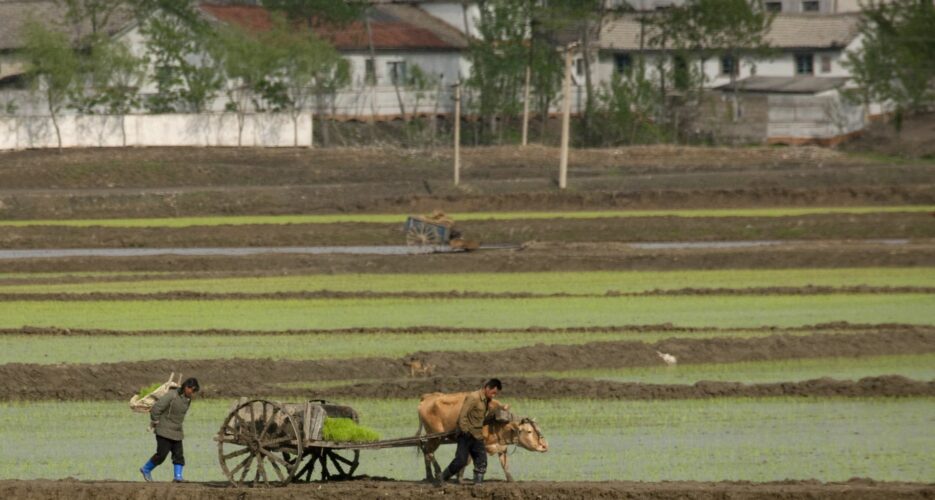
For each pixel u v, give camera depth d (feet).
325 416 168.55
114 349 285.84
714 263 428.97
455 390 238.27
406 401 233.35
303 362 259.80
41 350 285.64
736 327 306.55
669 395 236.02
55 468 187.52
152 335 305.32
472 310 341.62
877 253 431.43
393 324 317.01
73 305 354.95
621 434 206.39
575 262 430.61
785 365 270.26
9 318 331.16
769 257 431.02
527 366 265.34
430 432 167.32
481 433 163.63
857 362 273.13
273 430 168.25
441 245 457.27
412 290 379.76
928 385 235.20
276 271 420.77
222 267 435.53
